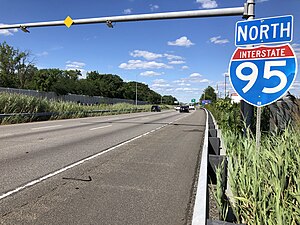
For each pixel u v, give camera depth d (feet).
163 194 17.53
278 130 18.47
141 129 63.26
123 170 23.58
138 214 14.39
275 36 14.55
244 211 10.47
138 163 26.48
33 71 233.96
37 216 13.85
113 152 32.32
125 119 104.17
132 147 36.45
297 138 13.97
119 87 367.45
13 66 224.33
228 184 12.25
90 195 17.10
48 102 93.81
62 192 17.53
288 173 10.96
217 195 10.85
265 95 14.69
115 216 14.08
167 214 14.44
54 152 31.04
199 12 42.14
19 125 65.77
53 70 249.14
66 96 180.86
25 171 22.34
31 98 83.25
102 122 84.48
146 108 247.50
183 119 110.52
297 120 16.57
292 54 14.15
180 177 21.57
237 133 23.88
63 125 69.21
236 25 15.65
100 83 313.73
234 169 12.44
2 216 13.75
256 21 15.07
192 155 31.12
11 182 19.31
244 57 15.34
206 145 22.07
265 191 10.07
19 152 30.30
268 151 12.58
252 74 15.06
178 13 43.57
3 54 220.43
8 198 16.24
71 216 13.94
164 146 37.73
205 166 13.97
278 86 14.39
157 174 22.41
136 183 19.83
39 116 84.69
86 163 25.98
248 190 10.54
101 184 19.40
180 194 17.57
